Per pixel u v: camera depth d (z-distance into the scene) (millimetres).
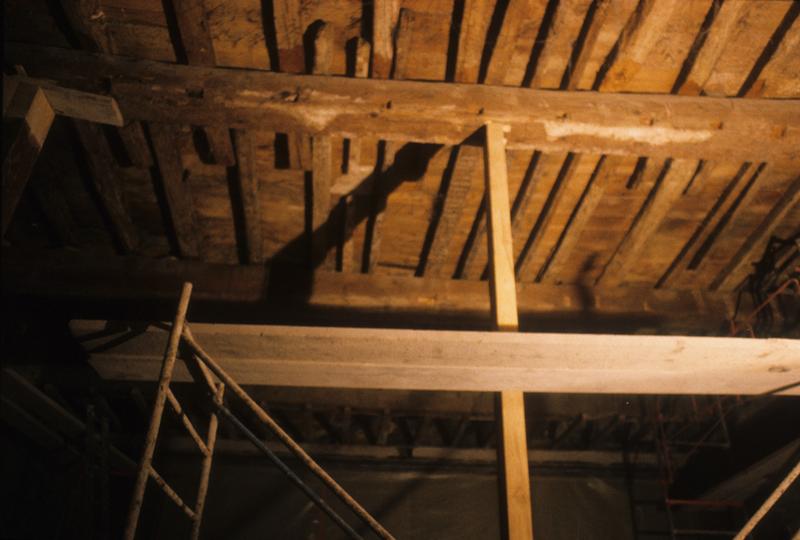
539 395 7613
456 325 6188
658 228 5855
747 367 3426
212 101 4312
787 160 4918
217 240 5773
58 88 4141
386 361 3324
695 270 6172
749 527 3332
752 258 6109
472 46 4367
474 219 5691
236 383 3395
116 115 4352
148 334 3215
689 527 8055
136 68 4270
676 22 4359
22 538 7320
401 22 4242
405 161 5156
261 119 4406
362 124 4438
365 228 5719
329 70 4480
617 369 3402
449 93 4445
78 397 7098
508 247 3850
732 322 6215
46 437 7246
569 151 4617
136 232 5676
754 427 6730
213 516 7922
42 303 5895
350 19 4273
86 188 5297
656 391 3641
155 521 7824
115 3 4109
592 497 8344
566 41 4430
